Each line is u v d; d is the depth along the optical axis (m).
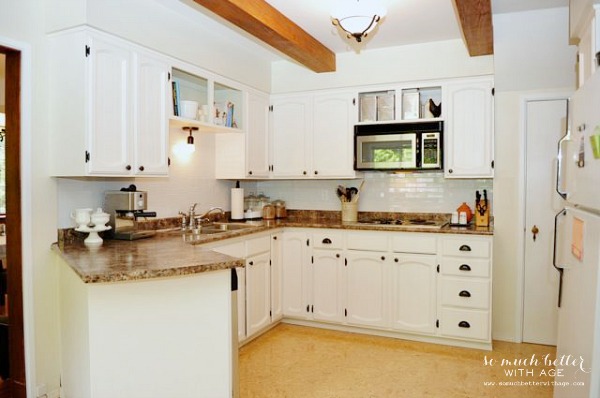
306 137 4.09
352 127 3.91
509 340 3.49
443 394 2.58
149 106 2.76
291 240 3.85
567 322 1.92
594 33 2.02
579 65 2.46
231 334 2.04
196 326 1.95
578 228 1.75
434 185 3.93
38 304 2.46
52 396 2.52
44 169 2.50
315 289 3.77
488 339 3.23
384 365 3.00
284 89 4.17
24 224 2.41
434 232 3.33
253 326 3.43
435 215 3.92
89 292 1.74
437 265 3.34
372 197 4.16
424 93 3.92
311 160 4.07
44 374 2.49
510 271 3.47
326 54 3.73
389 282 3.50
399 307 3.48
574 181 1.88
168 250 2.31
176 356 1.91
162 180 3.36
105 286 1.77
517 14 3.29
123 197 2.72
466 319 3.28
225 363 2.02
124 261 1.96
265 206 4.34
